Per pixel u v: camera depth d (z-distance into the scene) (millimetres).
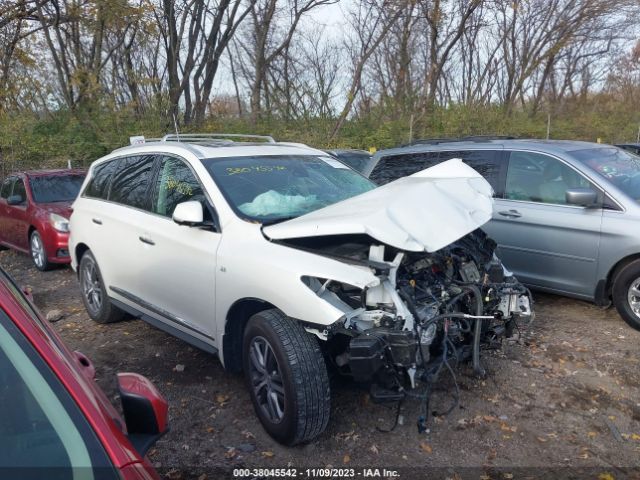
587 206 5488
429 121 21922
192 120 22500
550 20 28156
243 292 3719
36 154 17062
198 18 22203
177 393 4414
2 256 10617
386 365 3223
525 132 23469
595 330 5336
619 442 3566
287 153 5070
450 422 3826
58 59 20812
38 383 1667
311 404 3357
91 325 6152
